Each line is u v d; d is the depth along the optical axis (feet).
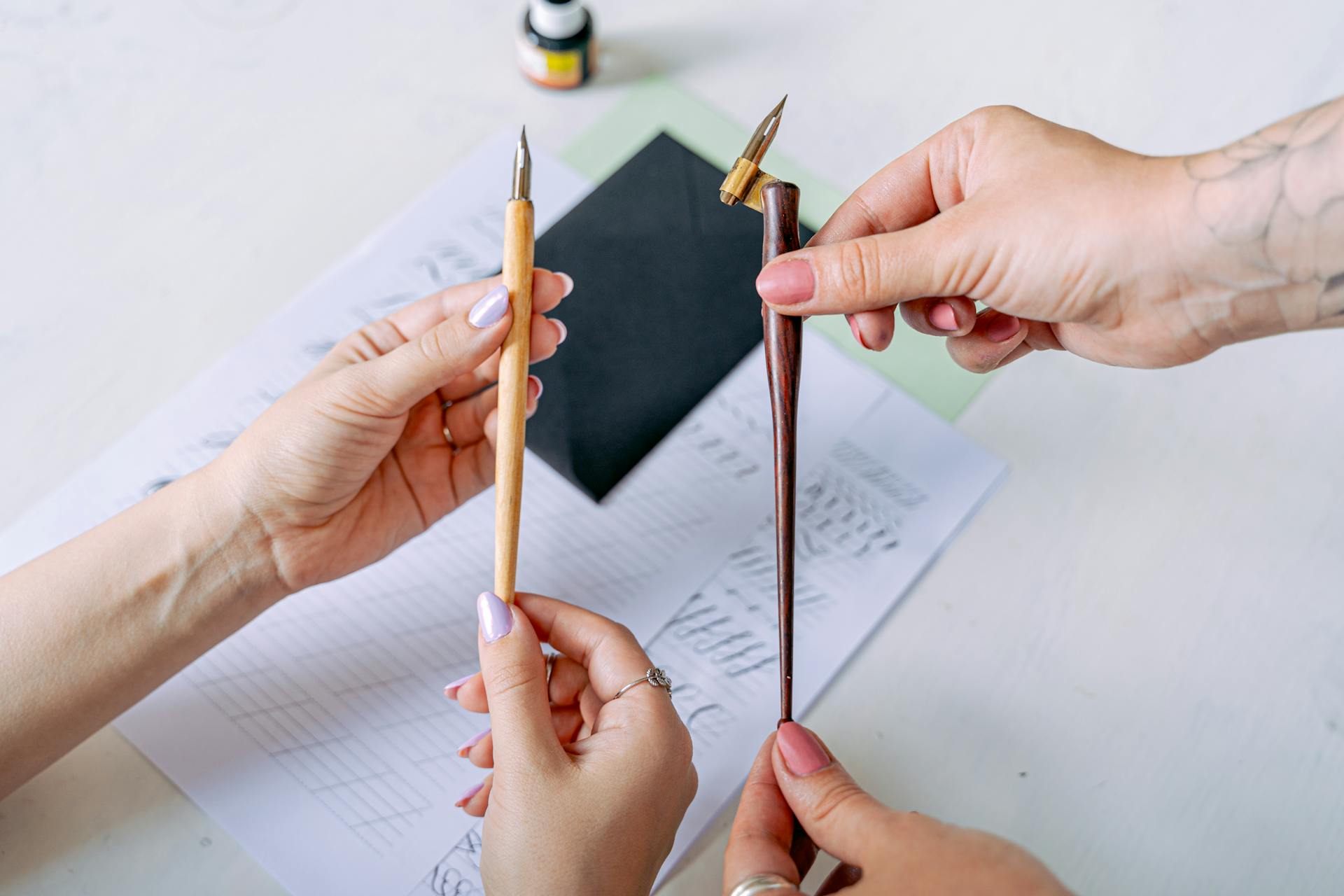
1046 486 2.20
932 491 2.19
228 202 2.33
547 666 2.06
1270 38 2.47
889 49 2.45
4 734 1.91
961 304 1.97
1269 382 2.26
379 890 1.98
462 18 2.45
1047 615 2.14
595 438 2.21
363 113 2.39
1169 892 2.01
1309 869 2.02
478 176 2.36
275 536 2.03
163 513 2.00
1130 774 2.06
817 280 1.86
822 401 2.24
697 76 2.43
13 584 1.96
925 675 2.10
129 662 1.97
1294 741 2.08
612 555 2.16
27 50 2.40
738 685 2.09
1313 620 2.13
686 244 2.30
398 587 2.14
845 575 2.15
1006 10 2.49
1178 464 2.21
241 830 2.00
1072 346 2.08
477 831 2.02
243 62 2.41
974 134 1.94
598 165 2.37
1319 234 1.79
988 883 1.69
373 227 2.33
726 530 2.18
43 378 2.22
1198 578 2.15
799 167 2.37
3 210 2.30
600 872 1.82
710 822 2.02
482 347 1.94
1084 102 2.42
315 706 2.07
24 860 1.98
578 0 2.32
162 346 2.25
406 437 2.15
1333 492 2.20
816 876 2.02
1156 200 1.82
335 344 2.27
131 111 2.37
